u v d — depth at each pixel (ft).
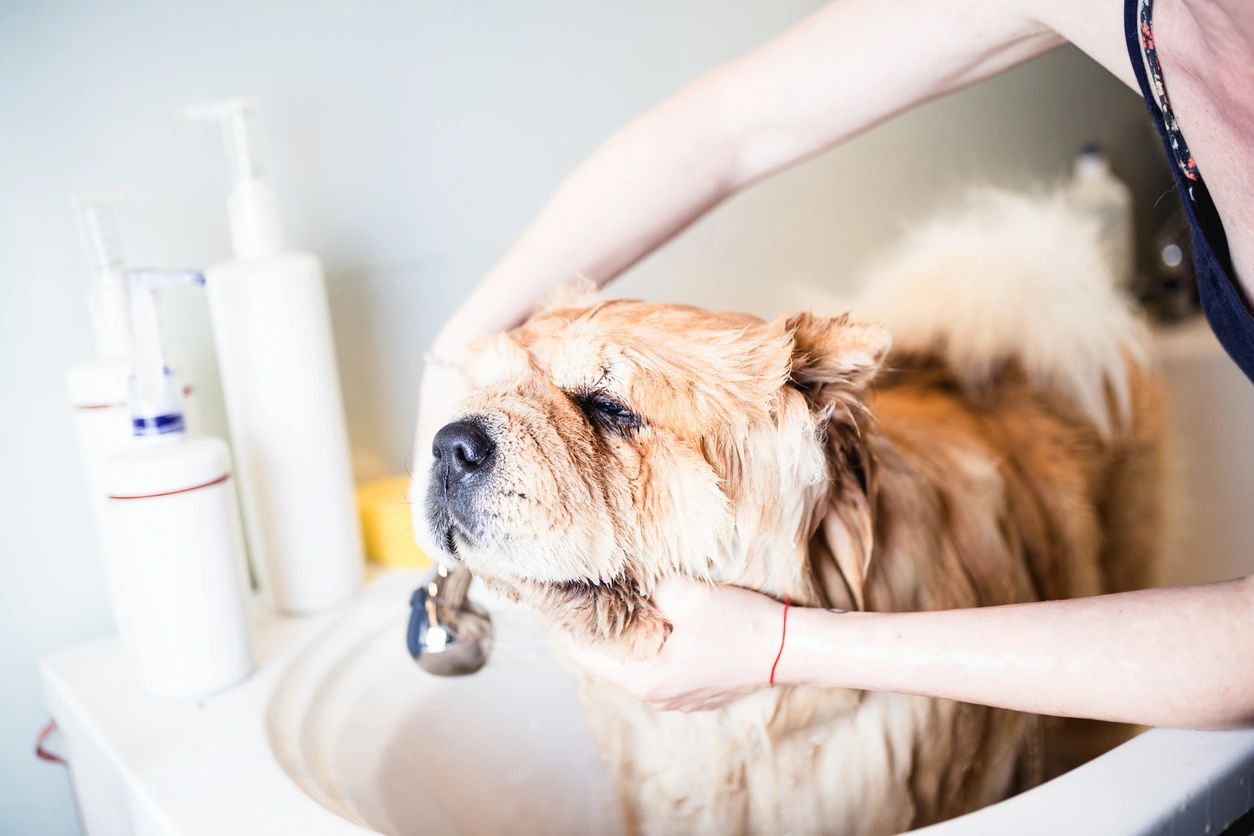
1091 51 2.64
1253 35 1.96
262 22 4.00
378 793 3.22
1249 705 2.49
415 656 3.34
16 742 3.85
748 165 3.42
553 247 3.38
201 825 2.62
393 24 4.29
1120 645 2.45
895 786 3.30
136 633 3.30
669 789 3.45
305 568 3.85
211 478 3.26
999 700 2.55
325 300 3.80
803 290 5.72
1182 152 2.36
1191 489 5.37
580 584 2.82
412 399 4.66
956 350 5.07
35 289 3.66
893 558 3.39
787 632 2.73
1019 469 4.49
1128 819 2.38
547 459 2.71
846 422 3.15
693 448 2.85
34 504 3.76
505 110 4.67
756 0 5.34
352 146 4.29
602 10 4.83
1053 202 6.05
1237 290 2.39
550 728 3.92
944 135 6.24
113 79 3.72
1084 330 5.10
